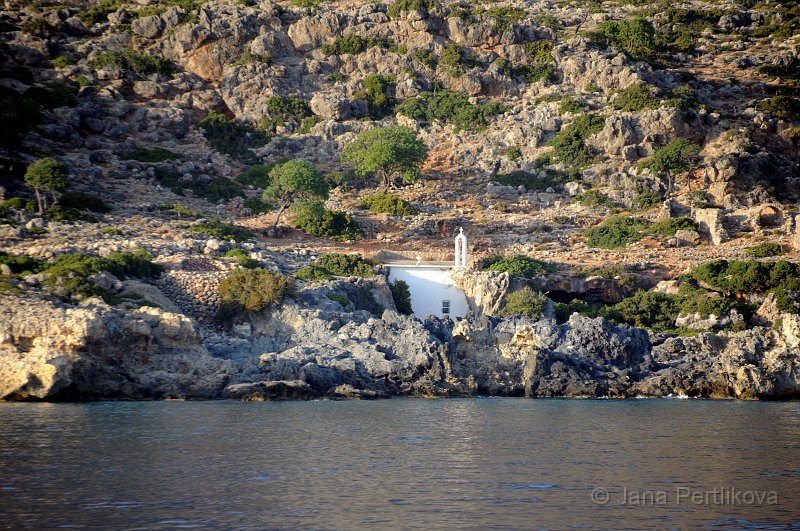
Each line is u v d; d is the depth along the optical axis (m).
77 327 72.94
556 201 138.88
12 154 122.19
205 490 44.22
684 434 61.91
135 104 152.50
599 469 50.28
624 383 84.94
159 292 87.44
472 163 150.88
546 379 83.94
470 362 85.19
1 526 37.91
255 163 147.50
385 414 69.06
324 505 41.75
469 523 39.31
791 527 39.69
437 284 104.38
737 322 98.31
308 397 77.56
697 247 122.12
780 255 115.94
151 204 122.12
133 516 39.62
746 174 139.00
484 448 55.75
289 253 109.19
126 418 64.75
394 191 141.00
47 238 97.88
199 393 76.31
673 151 139.62
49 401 72.06
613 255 116.94
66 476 46.72
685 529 39.28
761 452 55.59
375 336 85.31
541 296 99.88
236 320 88.25
